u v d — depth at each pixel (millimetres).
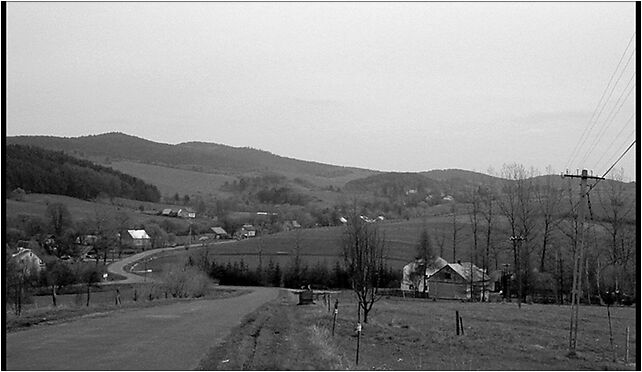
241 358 17719
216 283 83000
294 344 22078
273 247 97000
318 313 39188
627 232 60000
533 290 65875
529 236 68188
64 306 36000
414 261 78688
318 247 94688
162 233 108375
